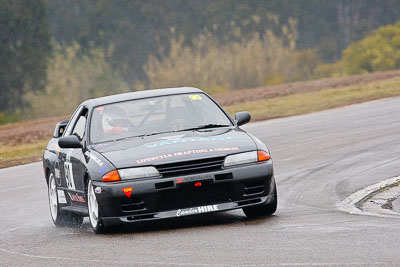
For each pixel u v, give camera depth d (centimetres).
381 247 2061
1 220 3544
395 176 3731
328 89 12394
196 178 2631
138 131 2958
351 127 6278
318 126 6681
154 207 2638
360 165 4247
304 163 4547
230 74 19738
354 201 3136
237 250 2169
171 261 2083
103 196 2656
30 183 4906
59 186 3312
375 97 9338
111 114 3055
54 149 3456
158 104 3083
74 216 3294
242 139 2820
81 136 3095
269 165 2750
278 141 5884
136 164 2659
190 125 2994
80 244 2545
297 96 11569
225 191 2675
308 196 3397
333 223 2550
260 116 8756
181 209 2644
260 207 2816
